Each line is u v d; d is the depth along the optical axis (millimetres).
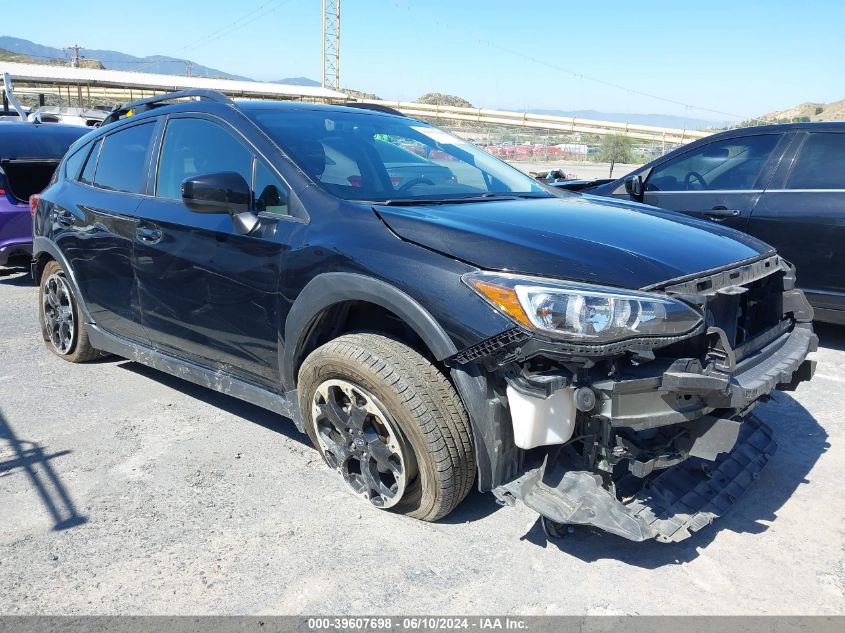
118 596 2363
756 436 3166
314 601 2352
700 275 2496
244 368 3342
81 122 15469
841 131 5016
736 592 2422
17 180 7590
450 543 2689
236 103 3564
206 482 3143
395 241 2625
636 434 2516
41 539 2689
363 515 2877
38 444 3520
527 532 2768
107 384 4391
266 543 2676
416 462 2646
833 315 5070
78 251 4266
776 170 5258
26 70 30297
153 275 3648
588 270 2363
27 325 5883
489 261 2414
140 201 3789
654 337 2248
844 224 4863
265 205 3143
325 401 2900
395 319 2861
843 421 3891
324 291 2756
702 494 2697
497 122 60000
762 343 2828
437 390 2539
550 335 2207
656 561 2594
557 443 2381
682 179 5844
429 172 3545
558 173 6359
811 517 2898
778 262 3027
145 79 32344
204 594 2379
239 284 3152
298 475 3211
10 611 2281
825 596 2406
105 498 2998
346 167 3252
